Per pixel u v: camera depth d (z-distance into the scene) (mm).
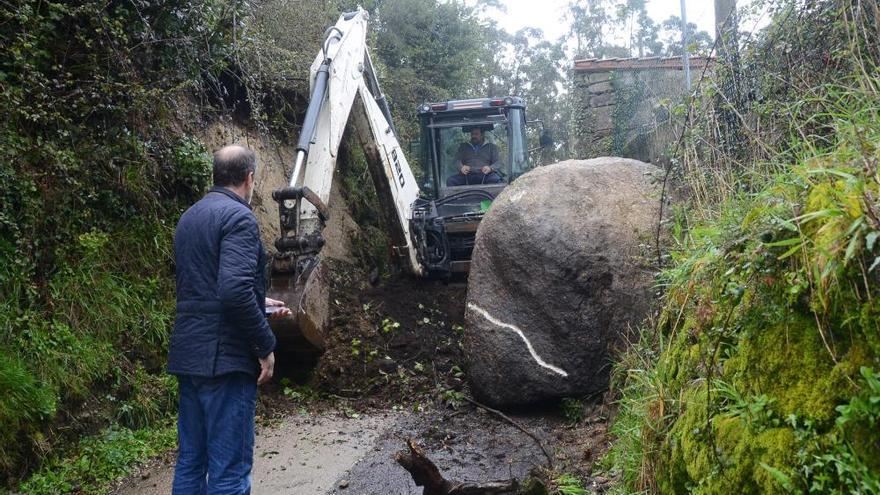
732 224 2998
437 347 7430
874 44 3766
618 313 5520
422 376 6910
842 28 3949
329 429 5859
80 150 6254
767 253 2451
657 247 4980
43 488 4625
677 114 5180
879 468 1984
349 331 7258
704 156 4926
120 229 6551
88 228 6219
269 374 3510
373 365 6922
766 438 2326
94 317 5820
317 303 6547
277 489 4680
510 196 6152
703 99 4965
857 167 2336
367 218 12242
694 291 3332
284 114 10758
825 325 2225
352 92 7742
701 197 4680
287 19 10898
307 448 5418
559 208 5836
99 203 6391
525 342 5758
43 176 5898
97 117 6508
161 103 7137
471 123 10516
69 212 6020
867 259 2094
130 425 5637
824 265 2150
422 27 19078
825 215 2152
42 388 4988
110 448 5172
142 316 6285
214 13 7473
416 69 18625
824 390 2186
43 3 6102
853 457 2012
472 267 6164
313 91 7383
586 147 13156
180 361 3430
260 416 6145
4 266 5297
